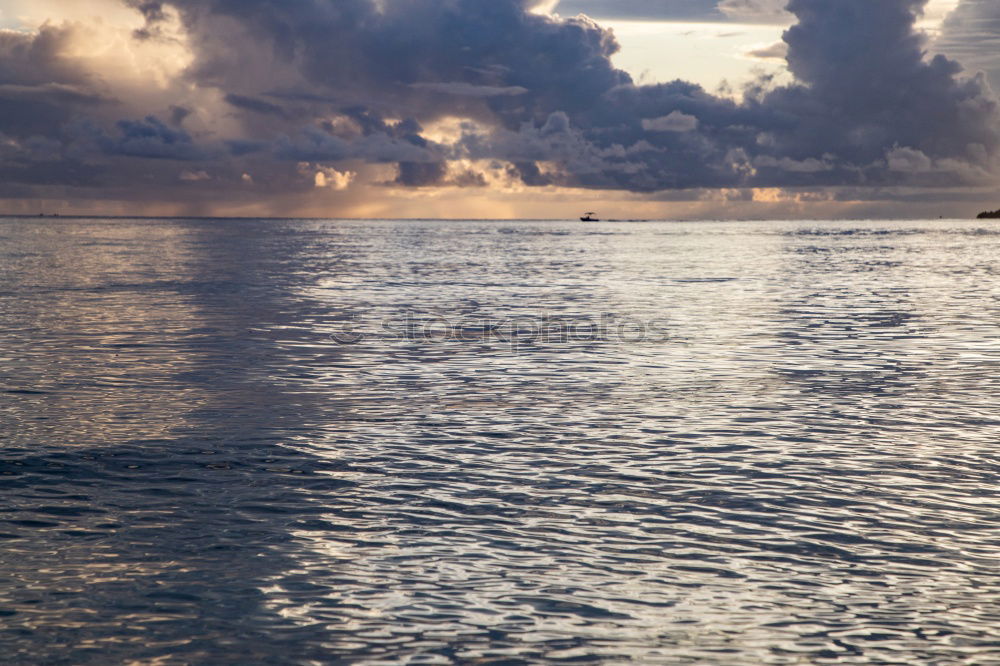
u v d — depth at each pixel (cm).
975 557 1170
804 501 1385
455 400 2120
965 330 3416
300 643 948
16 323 3519
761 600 1048
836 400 2109
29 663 902
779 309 4191
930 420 1906
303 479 1487
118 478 1485
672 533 1252
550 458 1620
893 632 976
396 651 934
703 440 1744
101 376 2394
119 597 1044
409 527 1270
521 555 1173
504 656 925
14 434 1758
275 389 2245
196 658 917
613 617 1006
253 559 1155
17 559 1146
